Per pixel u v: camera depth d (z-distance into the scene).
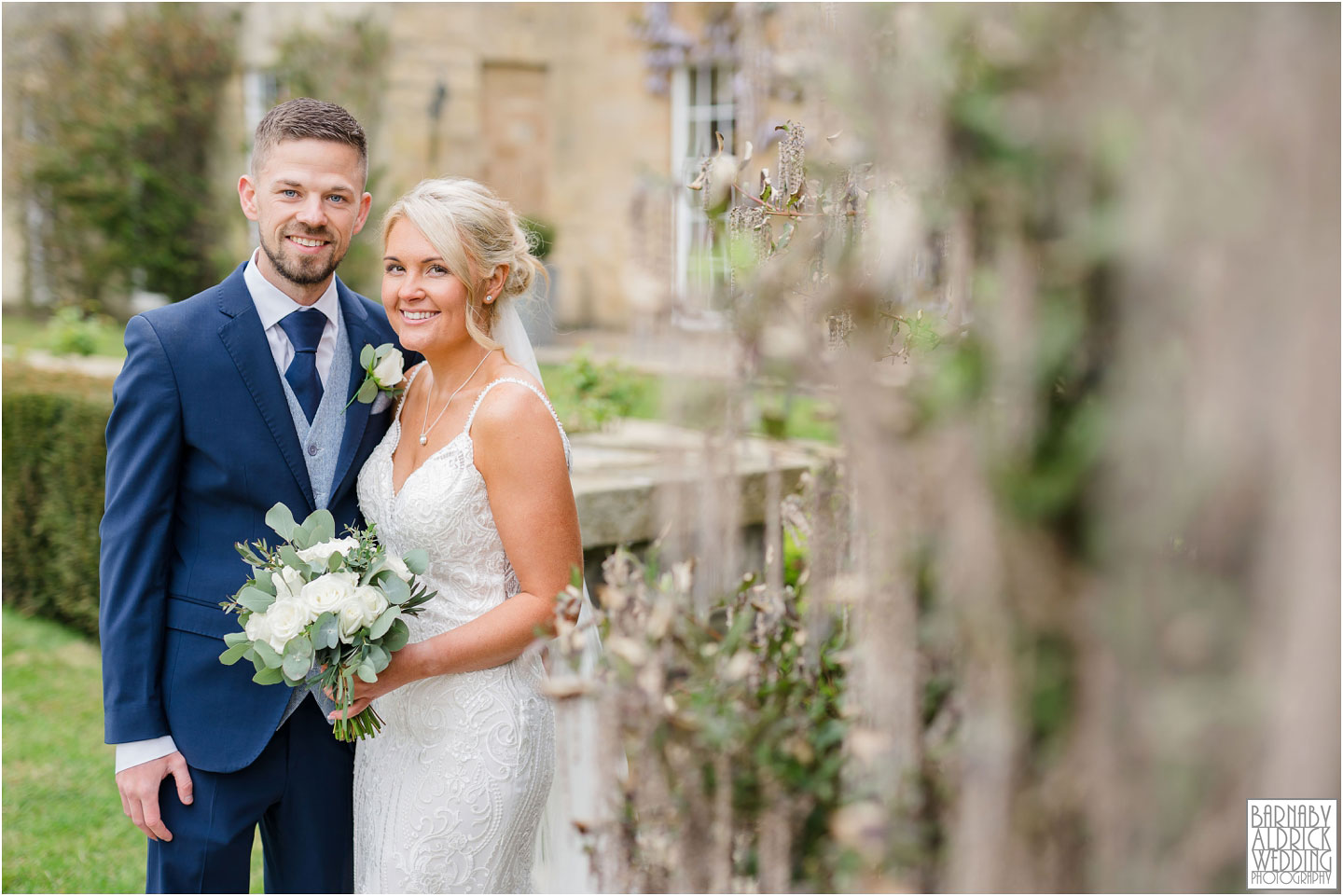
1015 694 0.75
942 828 0.89
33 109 8.81
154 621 1.88
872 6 0.77
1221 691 0.65
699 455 1.03
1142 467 0.67
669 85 8.17
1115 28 0.68
